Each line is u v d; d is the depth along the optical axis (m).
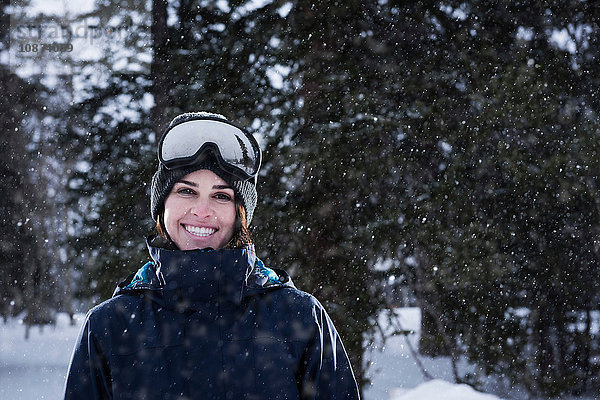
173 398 1.62
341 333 5.43
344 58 5.93
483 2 6.42
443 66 6.04
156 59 6.08
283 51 5.86
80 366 1.70
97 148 6.11
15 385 9.14
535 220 6.27
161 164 1.81
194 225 1.77
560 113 6.23
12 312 13.91
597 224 6.26
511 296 6.38
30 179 10.69
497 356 6.19
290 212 5.53
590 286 6.46
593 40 6.63
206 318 1.69
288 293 1.78
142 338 1.67
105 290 5.45
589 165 6.00
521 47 6.25
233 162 1.78
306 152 5.45
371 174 5.50
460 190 5.76
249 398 1.64
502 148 5.93
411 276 5.93
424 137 5.71
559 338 6.52
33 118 9.69
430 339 6.30
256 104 5.70
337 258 5.53
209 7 6.13
